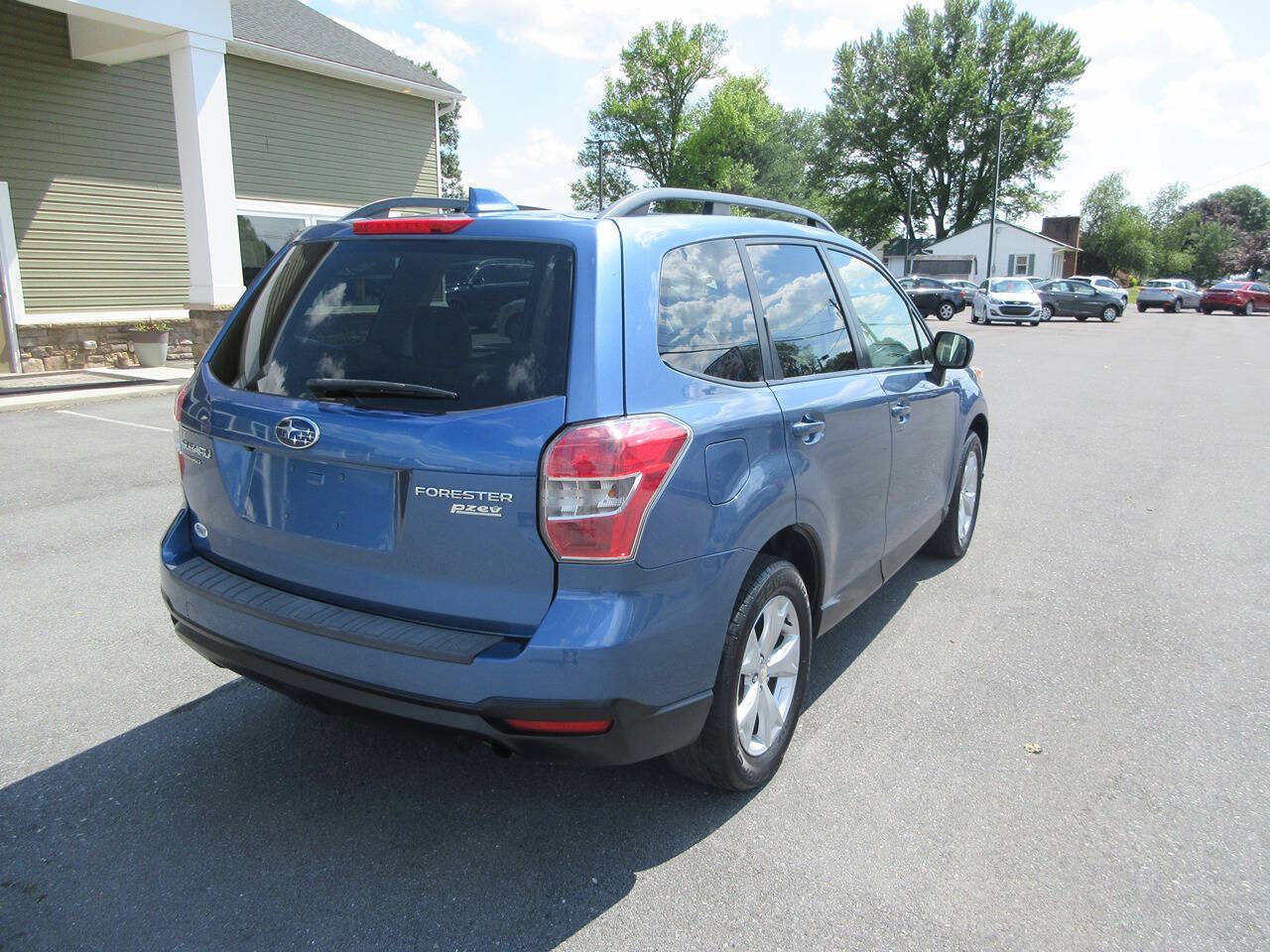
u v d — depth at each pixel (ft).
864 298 12.61
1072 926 7.74
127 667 12.51
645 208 9.26
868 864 8.56
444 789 9.71
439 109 60.75
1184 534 19.54
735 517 8.41
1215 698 12.01
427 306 8.29
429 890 8.12
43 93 41.24
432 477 7.59
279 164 51.70
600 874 8.37
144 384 37.83
